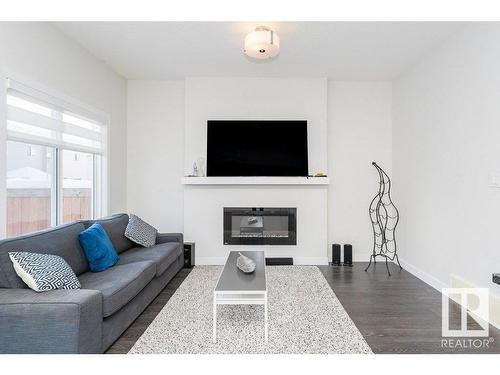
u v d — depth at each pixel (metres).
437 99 3.57
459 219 3.14
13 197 2.79
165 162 4.91
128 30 3.27
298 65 4.23
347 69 4.36
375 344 2.29
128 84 4.89
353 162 4.88
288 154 4.61
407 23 3.09
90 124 3.97
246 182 4.58
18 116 2.70
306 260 4.66
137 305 2.68
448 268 3.33
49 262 2.12
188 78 4.71
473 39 2.94
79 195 3.87
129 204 4.91
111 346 2.25
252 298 2.38
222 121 4.62
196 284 3.66
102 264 2.81
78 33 3.32
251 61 4.11
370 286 3.62
